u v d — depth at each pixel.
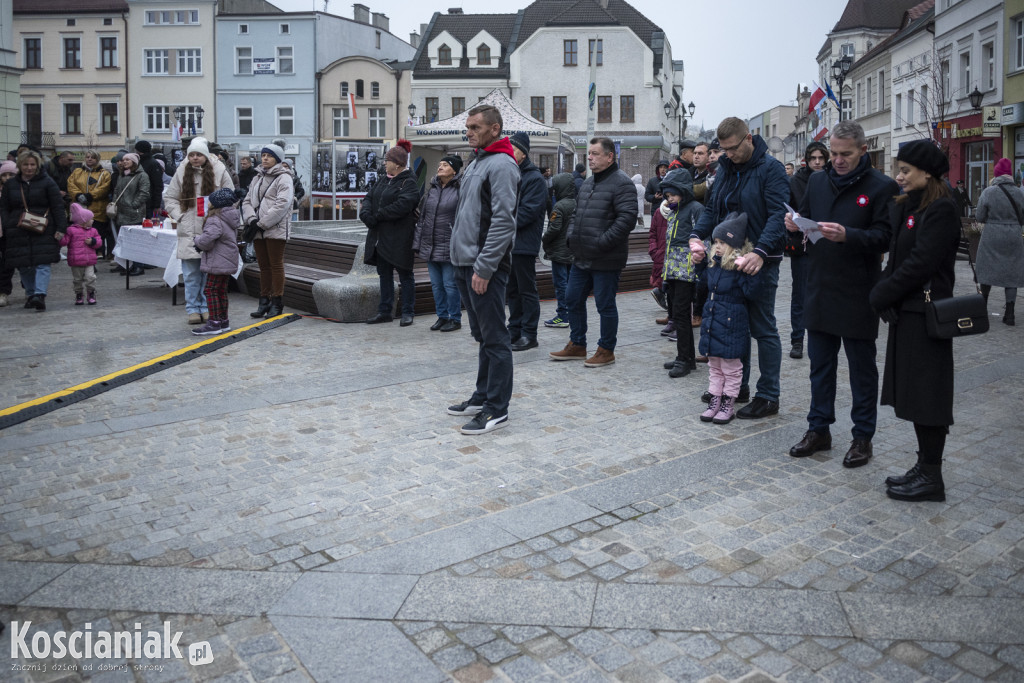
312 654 2.93
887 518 4.07
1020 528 3.95
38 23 55.72
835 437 5.40
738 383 5.70
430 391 6.54
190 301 9.33
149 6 55.28
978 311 4.10
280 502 4.30
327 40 56.19
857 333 4.79
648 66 54.97
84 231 10.72
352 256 10.87
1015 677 2.79
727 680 2.77
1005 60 28.81
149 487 4.51
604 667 2.84
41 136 56.38
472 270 5.62
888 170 43.09
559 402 6.27
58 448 5.15
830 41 53.44
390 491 4.45
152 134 56.22
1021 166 27.97
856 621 3.12
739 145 5.63
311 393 6.46
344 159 25.17
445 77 55.72
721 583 3.41
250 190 9.54
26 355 7.74
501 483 4.57
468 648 2.96
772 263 5.73
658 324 9.67
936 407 4.18
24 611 3.24
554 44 55.38
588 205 7.25
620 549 3.72
